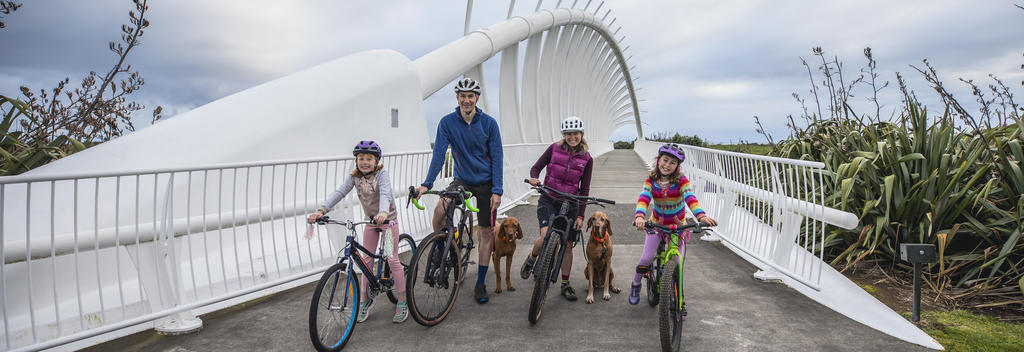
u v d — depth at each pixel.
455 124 3.91
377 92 9.05
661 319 2.84
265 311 3.91
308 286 4.66
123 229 3.29
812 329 3.43
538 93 25.06
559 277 4.84
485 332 3.42
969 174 5.02
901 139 5.29
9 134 5.69
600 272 4.21
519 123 21.58
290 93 7.54
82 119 6.11
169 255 3.53
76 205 3.01
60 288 3.90
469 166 3.99
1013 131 5.16
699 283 4.57
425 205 6.75
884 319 3.56
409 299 3.27
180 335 3.44
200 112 6.66
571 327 3.49
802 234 5.84
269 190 6.29
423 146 10.64
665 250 3.57
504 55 20.64
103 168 4.97
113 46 5.61
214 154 5.70
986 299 3.99
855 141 6.21
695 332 3.39
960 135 5.26
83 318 3.33
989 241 4.42
